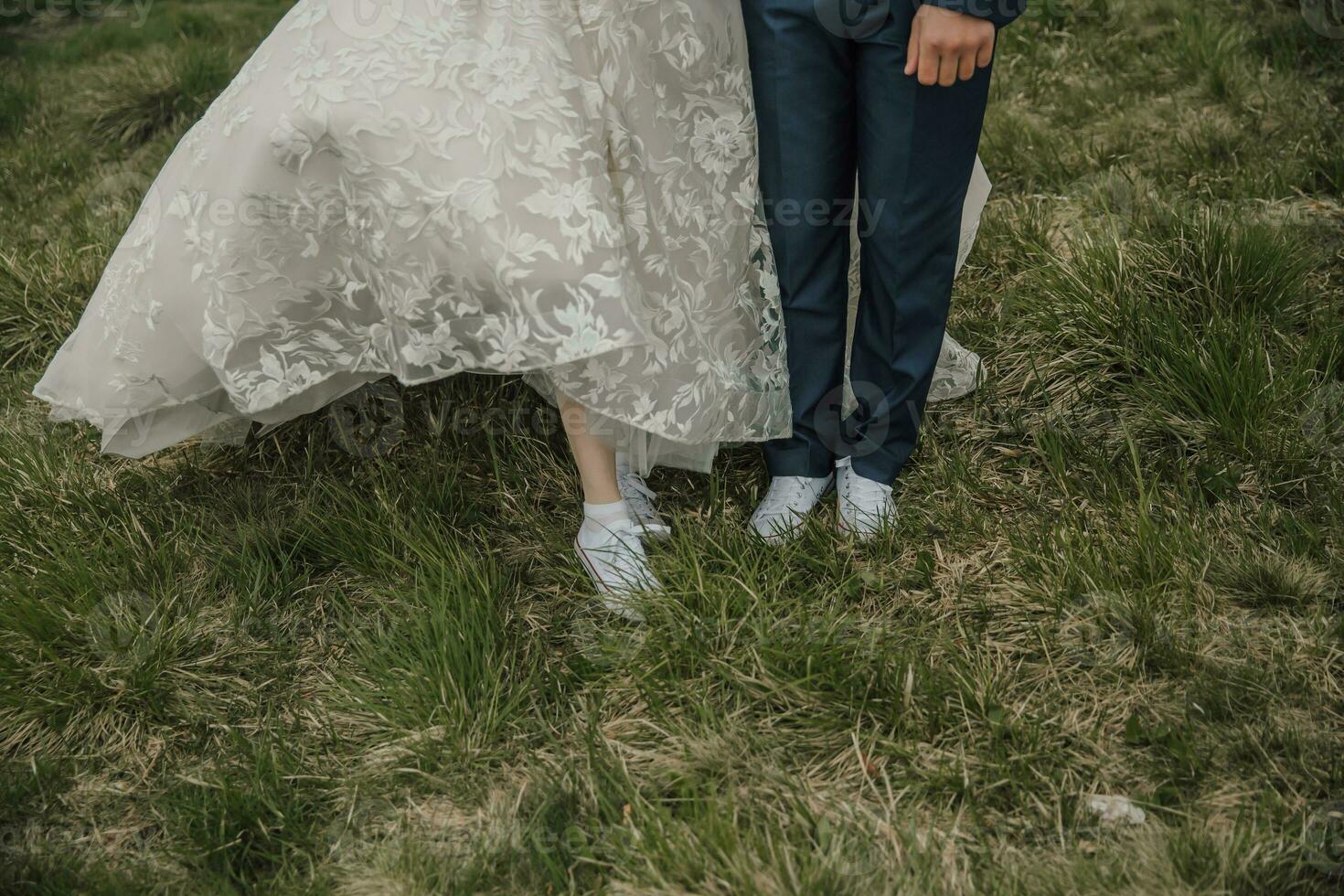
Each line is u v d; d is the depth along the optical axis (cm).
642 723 197
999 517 236
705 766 186
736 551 228
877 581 220
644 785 185
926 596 219
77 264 322
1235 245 277
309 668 216
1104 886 162
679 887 167
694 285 214
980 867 169
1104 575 212
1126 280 277
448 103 187
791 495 238
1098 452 247
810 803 180
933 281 219
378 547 236
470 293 191
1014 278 301
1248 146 345
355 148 190
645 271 208
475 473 261
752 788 183
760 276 224
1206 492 235
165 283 211
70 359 234
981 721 190
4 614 217
